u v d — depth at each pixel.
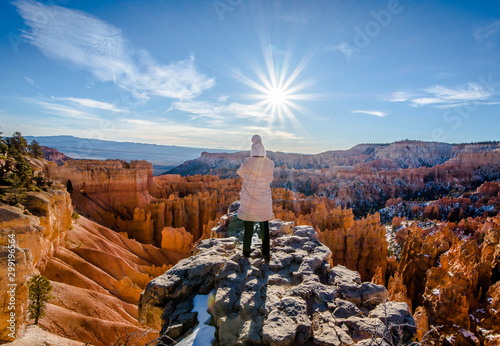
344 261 47.34
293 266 5.89
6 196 32.88
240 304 4.50
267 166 5.79
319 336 3.95
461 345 22.47
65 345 21.20
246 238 6.01
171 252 60.94
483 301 26.02
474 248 34.41
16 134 64.31
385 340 3.80
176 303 5.17
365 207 132.38
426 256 37.69
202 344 4.11
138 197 85.00
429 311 26.92
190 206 81.56
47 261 33.41
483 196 109.81
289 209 76.25
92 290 34.44
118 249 52.16
